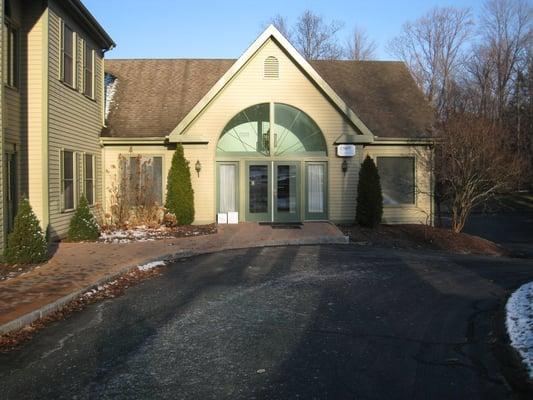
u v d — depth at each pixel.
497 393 4.84
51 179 14.05
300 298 8.59
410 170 20.25
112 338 6.51
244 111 19.02
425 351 6.05
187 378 5.18
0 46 11.31
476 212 36.88
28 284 9.14
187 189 18.33
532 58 45.84
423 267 11.69
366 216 18.44
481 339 6.52
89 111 17.77
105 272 10.17
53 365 5.57
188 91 22.00
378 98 22.58
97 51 18.75
